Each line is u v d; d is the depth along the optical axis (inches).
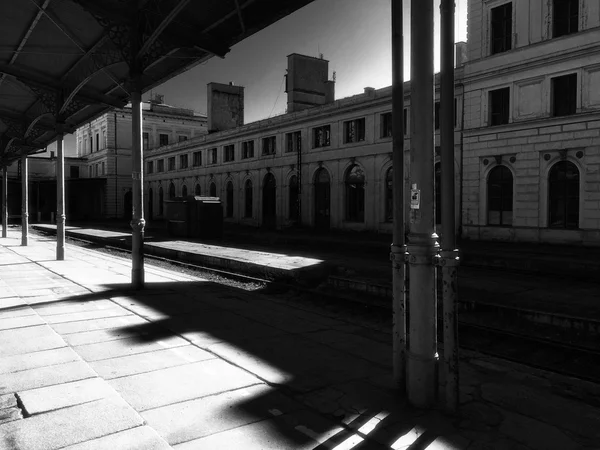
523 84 826.2
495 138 860.6
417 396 158.7
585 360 249.8
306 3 299.9
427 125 156.6
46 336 239.5
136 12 364.5
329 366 201.9
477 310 363.9
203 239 1102.4
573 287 455.5
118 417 146.4
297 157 1328.7
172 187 2034.9
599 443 136.8
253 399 164.6
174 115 2423.7
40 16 375.2
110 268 537.6
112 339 238.1
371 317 344.5
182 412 153.2
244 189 1561.3
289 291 448.5
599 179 730.8
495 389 181.2
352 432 141.1
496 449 132.3
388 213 1082.7
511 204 853.2
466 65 903.7
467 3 906.7
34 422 142.6
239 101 1925.4
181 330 258.5
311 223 1291.8
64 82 531.2
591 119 738.8
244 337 247.8
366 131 1123.9
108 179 2263.8
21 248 789.9
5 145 936.9
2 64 482.3
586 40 741.3
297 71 1439.5
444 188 154.2
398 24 171.2
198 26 357.1
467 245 802.8
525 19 820.0
